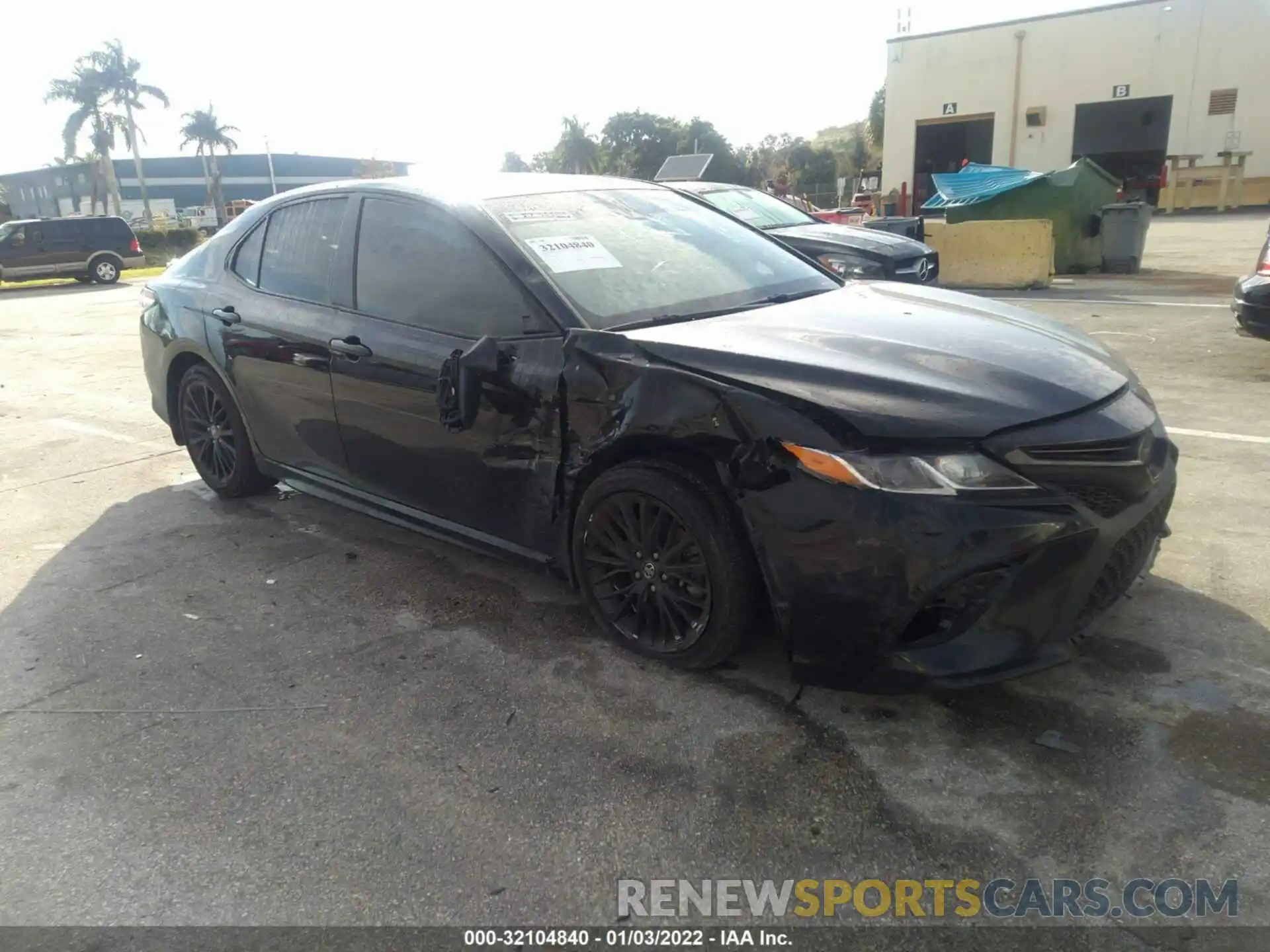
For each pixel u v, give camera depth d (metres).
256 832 2.42
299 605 3.73
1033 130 35.38
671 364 2.84
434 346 3.41
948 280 13.26
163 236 41.12
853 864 2.23
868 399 2.56
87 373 9.10
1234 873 2.15
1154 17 32.50
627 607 3.18
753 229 4.23
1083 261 14.39
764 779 2.54
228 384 4.51
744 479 2.65
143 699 3.08
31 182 87.38
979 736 2.67
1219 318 9.39
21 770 2.73
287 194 4.39
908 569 2.45
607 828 2.38
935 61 36.56
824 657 2.65
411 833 2.39
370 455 3.82
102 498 5.14
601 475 3.06
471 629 3.46
